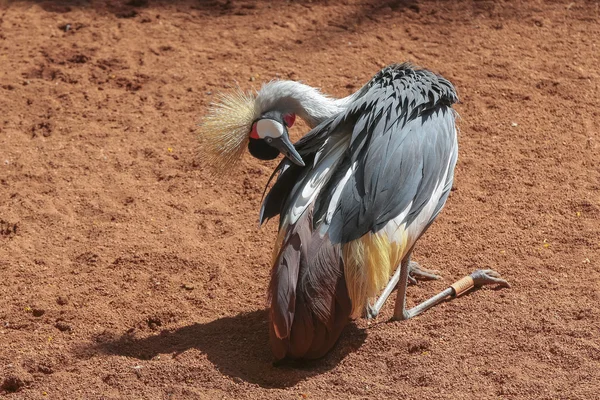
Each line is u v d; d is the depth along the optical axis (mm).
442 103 10133
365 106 9594
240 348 9883
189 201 12977
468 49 16969
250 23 18438
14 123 15008
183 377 9305
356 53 17016
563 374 9094
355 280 8969
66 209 12773
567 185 12828
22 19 18750
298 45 17453
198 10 19125
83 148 14266
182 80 16234
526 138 14070
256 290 11023
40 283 11195
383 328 10086
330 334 9164
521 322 10016
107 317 10516
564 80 15664
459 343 9711
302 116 10008
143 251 11789
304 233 8992
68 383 9258
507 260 11320
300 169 9680
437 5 18828
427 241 11773
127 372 9391
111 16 18875
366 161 9164
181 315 10578
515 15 18219
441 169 9641
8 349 9930
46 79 16391
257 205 12852
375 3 19078
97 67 16766
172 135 14602
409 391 8922
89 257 11680
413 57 16766
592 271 10930
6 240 12156
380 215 9000
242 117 9789
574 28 17609
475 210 12375
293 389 9062
